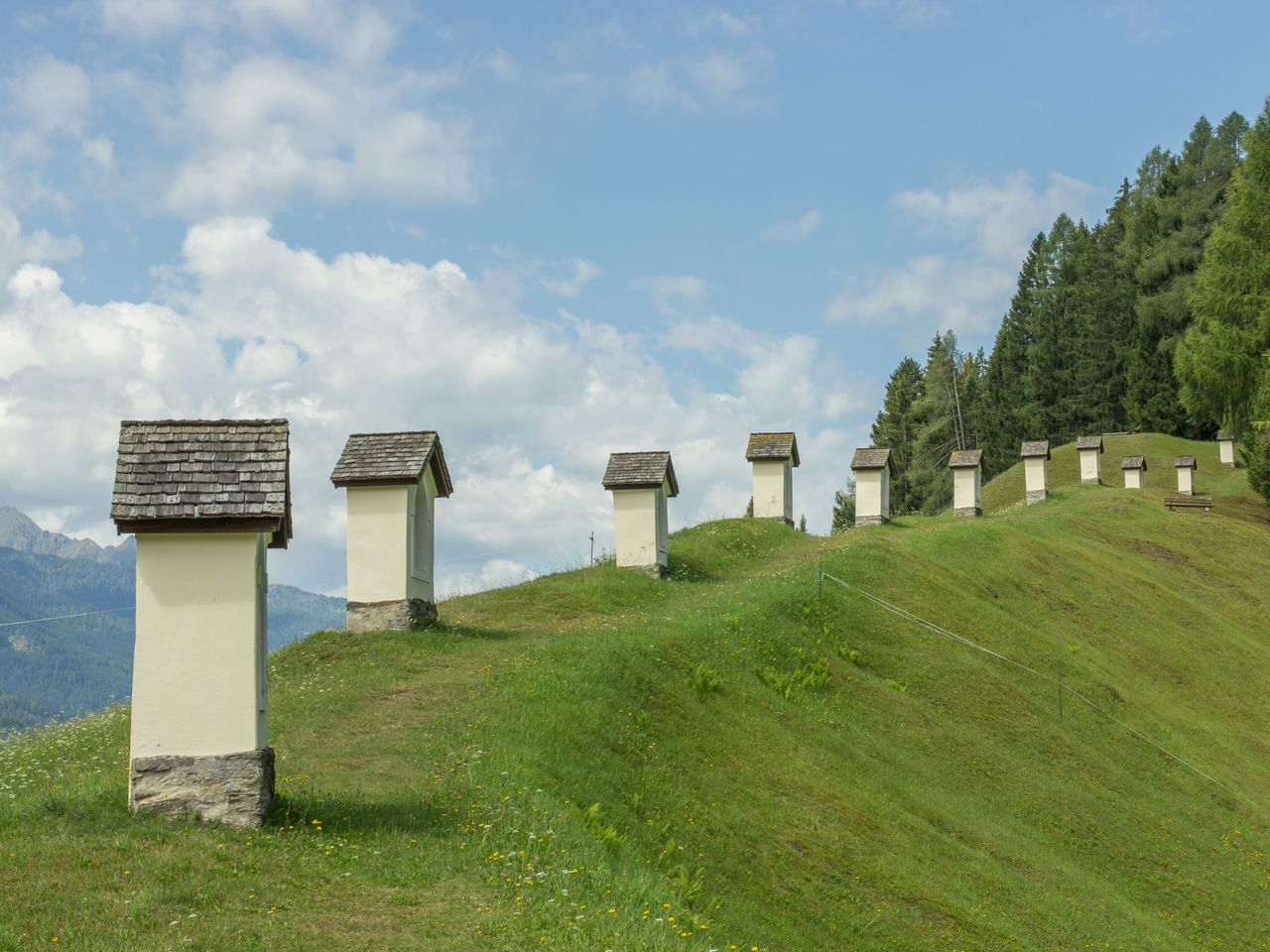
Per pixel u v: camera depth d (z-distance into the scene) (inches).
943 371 4458.7
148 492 633.0
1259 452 2691.9
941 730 1194.6
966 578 1728.6
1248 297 2797.7
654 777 831.7
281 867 544.7
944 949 773.9
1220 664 1759.4
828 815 898.1
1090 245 4739.2
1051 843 1044.5
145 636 625.6
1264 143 2896.2
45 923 460.8
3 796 683.4
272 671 1051.9
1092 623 1765.5
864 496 2402.8
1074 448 3678.6
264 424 669.9
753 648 1194.0
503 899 527.8
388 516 1195.9
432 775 701.3
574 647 1055.6
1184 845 1140.5
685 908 621.0
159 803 609.6
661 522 1704.0
